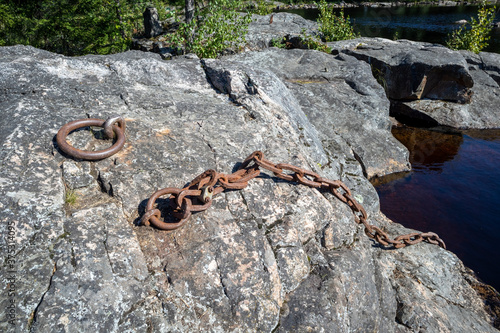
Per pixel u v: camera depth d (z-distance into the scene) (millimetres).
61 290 2098
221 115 3881
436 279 4203
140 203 2727
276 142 3699
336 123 6793
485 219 5855
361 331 2852
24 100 3281
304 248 2945
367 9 29156
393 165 6758
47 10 13984
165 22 17188
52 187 2635
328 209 3201
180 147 3215
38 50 4305
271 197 3018
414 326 3283
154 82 4387
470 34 12609
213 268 2455
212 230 2639
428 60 9055
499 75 10672
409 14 26766
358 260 3078
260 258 2590
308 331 2443
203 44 9453
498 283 4664
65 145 2791
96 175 2846
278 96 4637
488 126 9250
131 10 16984
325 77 7754
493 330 3742
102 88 3863
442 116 9352
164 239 2559
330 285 2697
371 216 5332
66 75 3957
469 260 5047
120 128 3135
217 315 2332
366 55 9672
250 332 2361
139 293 2232
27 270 2146
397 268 4129
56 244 2297
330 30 11672
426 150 8078
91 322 2039
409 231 4980
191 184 2822
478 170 7281
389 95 9852
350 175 5613
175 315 2236
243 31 9789
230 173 3121
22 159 2744
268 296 2496
